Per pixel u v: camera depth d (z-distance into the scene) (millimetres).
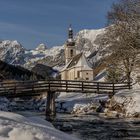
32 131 7359
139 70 51312
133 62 51375
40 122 10047
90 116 39781
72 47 170750
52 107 45812
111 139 19812
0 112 9406
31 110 59125
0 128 7129
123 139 19812
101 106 46062
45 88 46438
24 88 46062
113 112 39781
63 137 8414
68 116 41125
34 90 46094
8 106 65062
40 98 91000
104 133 22766
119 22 52156
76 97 65625
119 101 40000
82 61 131750
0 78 108438
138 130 24375
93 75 129500
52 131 8781
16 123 7914
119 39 51719
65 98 69000
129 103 38875
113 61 53719
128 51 49781
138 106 37938
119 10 52594
